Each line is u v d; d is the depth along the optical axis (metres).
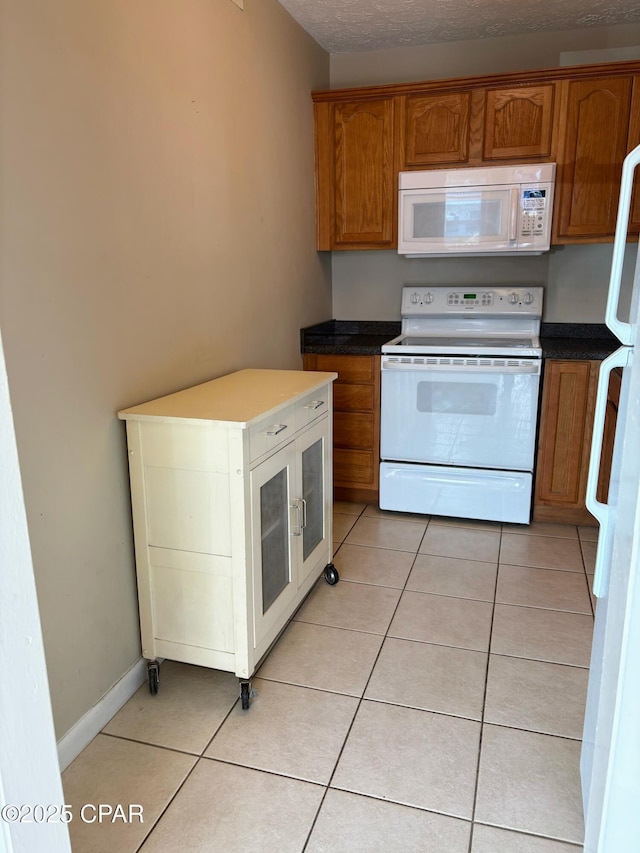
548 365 3.01
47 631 1.59
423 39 3.33
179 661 1.96
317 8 2.90
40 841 0.96
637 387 1.07
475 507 3.19
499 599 2.49
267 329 2.93
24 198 1.43
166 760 1.69
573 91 2.96
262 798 1.56
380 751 1.71
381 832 1.46
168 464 1.79
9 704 0.88
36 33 1.44
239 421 1.69
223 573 1.81
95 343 1.71
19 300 1.43
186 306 2.20
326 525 2.57
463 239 3.19
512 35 3.27
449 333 3.59
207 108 2.26
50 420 1.56
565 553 2.88
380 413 3.29
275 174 2.92
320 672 2.05
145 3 1.86
